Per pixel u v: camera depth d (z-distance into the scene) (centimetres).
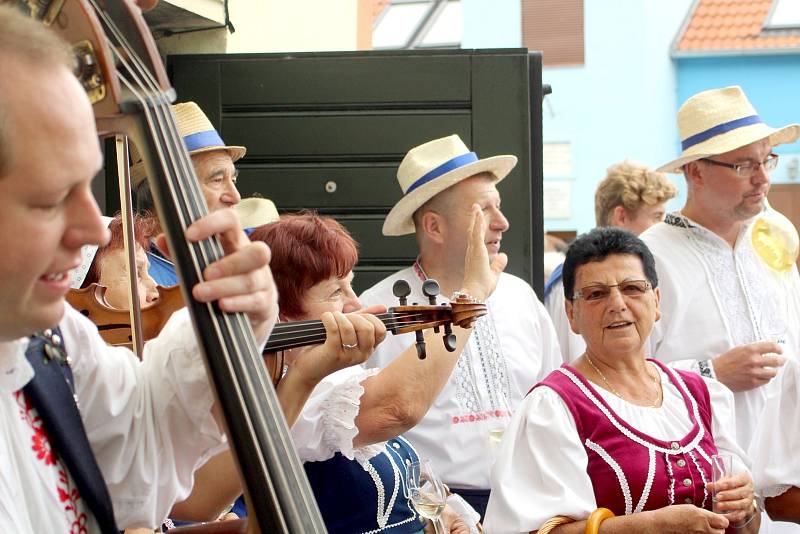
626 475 323
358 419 288
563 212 1986
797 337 489
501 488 321
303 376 248
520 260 509
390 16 2109
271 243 301
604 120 1977
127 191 239
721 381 438
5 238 139
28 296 144
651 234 488
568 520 316
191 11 534
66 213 143
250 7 606
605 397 335
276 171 511
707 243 477
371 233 512
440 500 302
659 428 334
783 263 491
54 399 168
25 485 162
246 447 171
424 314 272
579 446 325
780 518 382
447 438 396
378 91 511
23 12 158
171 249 168
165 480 196
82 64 161
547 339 440
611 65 1973
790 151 1788
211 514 250
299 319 299
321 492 296
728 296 471
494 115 513
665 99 1991
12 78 137
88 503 171
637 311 342
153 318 297
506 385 412
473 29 2034
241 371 171
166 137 170
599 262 345
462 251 422
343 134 511
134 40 173
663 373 353
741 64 1978
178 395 192
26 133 137
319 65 511
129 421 190
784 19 1961
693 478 327
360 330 249
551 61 1994
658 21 1978
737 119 471
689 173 483
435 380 294
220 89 509
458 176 418
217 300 167
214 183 424
